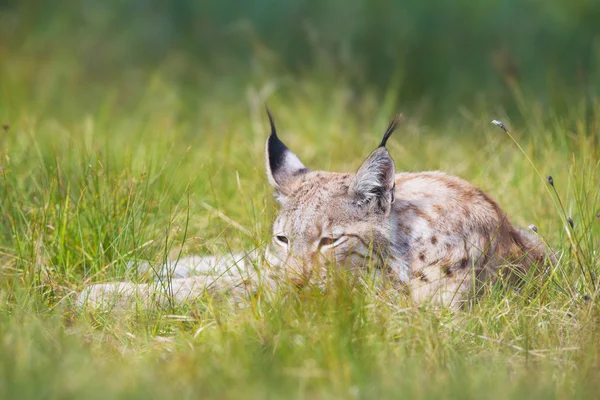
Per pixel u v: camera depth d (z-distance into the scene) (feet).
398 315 27.50
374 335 26.17
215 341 26.71
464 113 48.14
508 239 31.71
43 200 35.83
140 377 23.71
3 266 33.04
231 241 36.06
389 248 30.55
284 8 72.08
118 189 36.45
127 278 32.86
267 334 26.45
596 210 35.96
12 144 43.06
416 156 45.98
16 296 30.73
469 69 66.44
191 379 23.72
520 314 28.07
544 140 42.68
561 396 23.15
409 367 24.48
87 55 74.59
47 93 66.95
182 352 26.35
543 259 32.65
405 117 56.80
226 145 46.19
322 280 29.12
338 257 30.68
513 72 58.18
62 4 78.84
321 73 61.16
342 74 62.28
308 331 26.35
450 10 69.62
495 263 30.71
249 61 69.46
